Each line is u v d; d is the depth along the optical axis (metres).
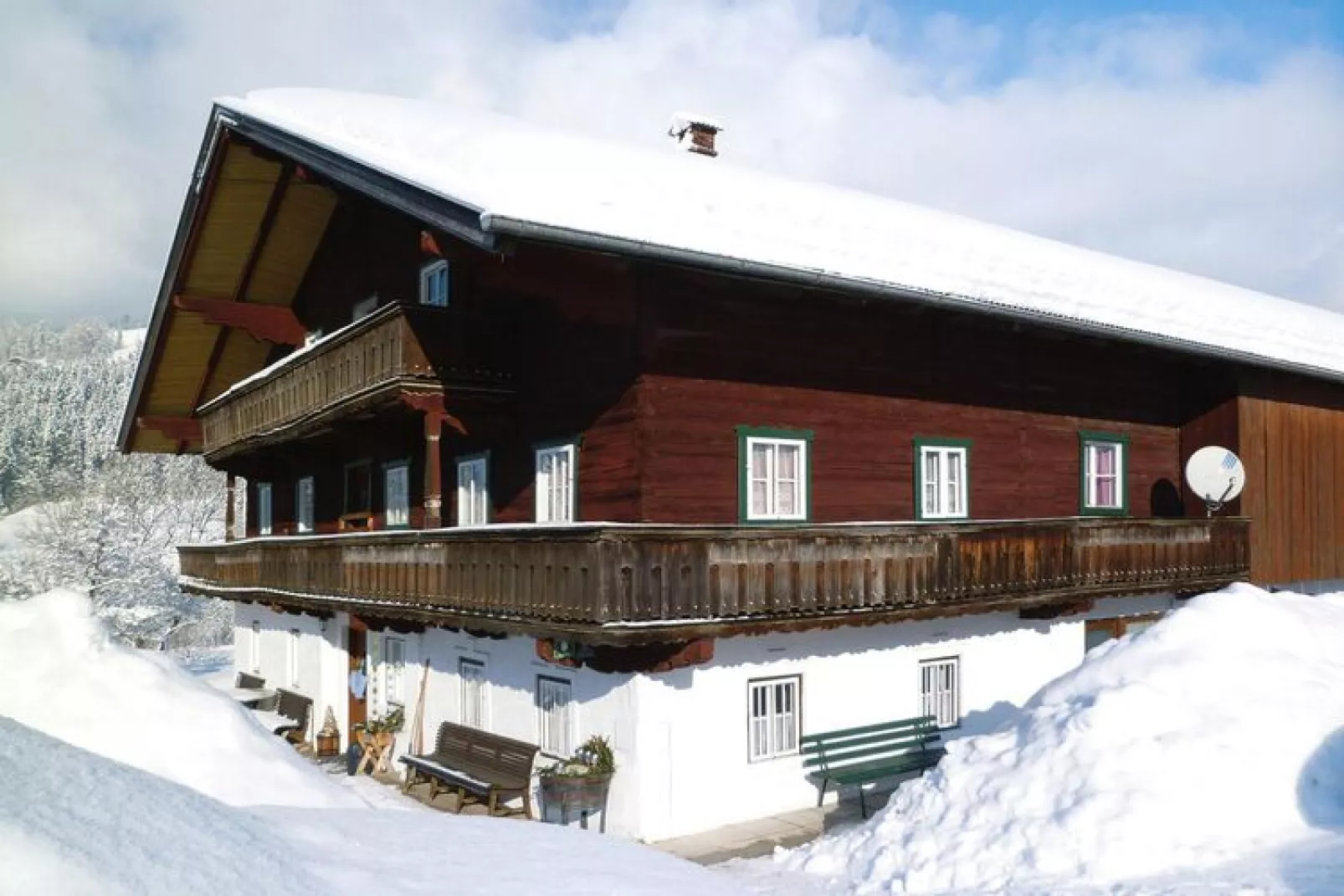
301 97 16.30
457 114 16.94
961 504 15.91
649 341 12.65
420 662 15.82
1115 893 6.96
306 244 20.84
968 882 7.87
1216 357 17.11
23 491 65.94
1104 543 15.21
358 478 20.28
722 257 11.52
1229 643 9.65
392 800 13.88
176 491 50.84
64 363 106.94
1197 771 8.12
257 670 23.48
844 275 12.52
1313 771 8.12
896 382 15.20
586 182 13.27
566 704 12.54
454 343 13.92
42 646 5.43
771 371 13.78
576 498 13.44
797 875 9.10
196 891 3.24
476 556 12.35
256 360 24.23
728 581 11.17
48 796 3.54
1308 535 19.14
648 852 5.73
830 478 14.35
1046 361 17.22
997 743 9.39
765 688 12.47
